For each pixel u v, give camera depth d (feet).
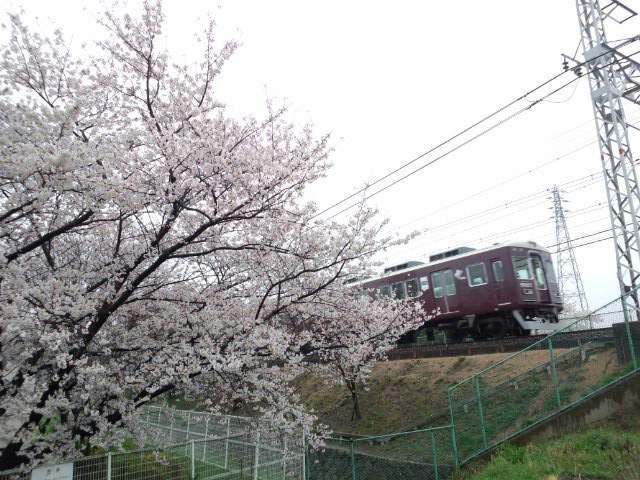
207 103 25.73
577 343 34.14
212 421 35.73
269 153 24.21
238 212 22.98
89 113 23.45
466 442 30.83
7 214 17.33
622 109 38.50
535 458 25.57
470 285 53.06
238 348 21.89
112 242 25.22
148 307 24.40
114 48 24.23
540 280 52.47
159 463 23.76
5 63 21.20
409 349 51.67
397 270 63.36
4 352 17.87
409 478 29.50
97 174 17.57
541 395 30.66
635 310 32.63
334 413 48.29
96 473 20.80
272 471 27.78
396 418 40.96
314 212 24.95
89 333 19.65
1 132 17.30
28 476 18.66
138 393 21.06
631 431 25.44
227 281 26.78
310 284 27.63
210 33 25.36
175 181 21.59
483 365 40.65
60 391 18.28
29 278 21.53
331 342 29.94
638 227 36.09
